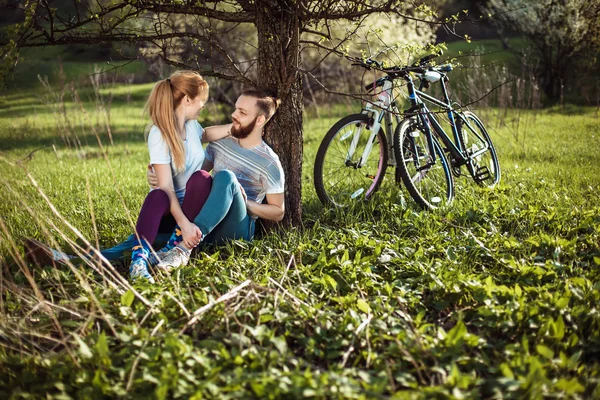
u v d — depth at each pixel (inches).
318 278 130.3
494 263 146.6
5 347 105.4
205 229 143.8
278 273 138.0
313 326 109.1
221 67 171.6
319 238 168.2
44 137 484.7
